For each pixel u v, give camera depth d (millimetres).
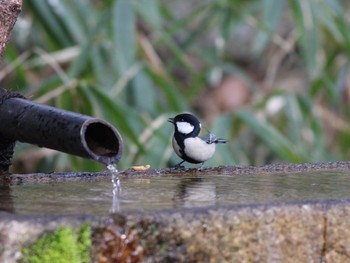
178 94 11719
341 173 7895
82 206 5258
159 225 4535
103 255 4422
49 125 6082
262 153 13219
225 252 4695
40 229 4297
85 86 10719
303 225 4910
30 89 11078
